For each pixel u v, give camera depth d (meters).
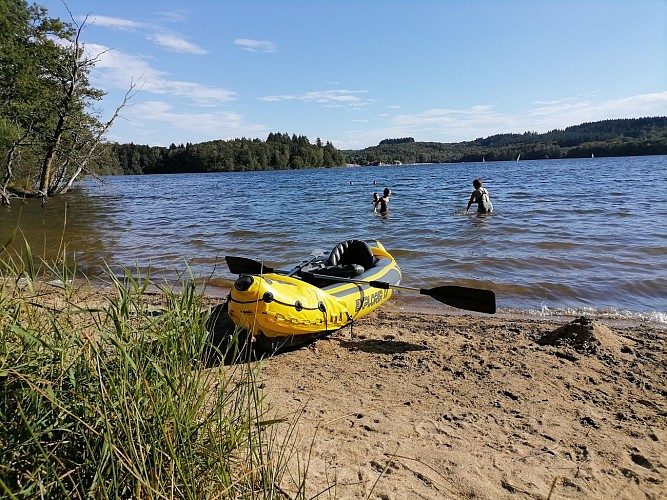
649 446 3.35
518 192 25.94
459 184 37.09
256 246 12.24
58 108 24.69
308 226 15.45
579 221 14.55
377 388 4.34
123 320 2.34
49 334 2.30
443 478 3.01
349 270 6.47
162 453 1.94
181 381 2.20
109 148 28.67
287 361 5.05
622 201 19.91
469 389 4.27
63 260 2.71
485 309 5.60
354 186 38.78
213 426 2.45
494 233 12.84
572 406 3.92
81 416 1.96
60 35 25.47
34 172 28.19
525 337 5.54
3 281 2.41
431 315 6.82
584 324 5.32
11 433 1.82
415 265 9.61
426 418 3.78
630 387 4.20
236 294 4.88
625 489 2.92
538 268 9.16
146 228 16.25
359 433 3.54
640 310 6.87
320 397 4.16
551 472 3.09
